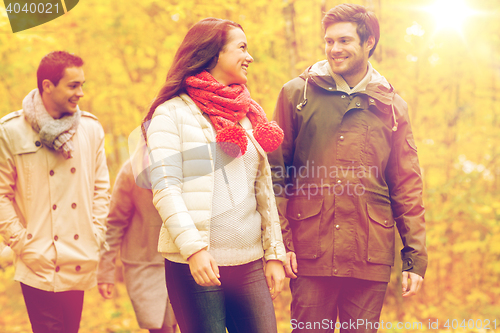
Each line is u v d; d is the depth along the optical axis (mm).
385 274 3891
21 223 4281
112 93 7844
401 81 7711
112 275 4730
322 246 3848
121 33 7766
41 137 4195
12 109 8000
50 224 4273
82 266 4367
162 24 7828
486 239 7930
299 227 3912
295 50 7664
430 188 7930
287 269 3865
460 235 8352
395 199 4031
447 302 8047
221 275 3072
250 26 7324
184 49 3158
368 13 3873
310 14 7695
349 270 3828
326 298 3900
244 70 3221
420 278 3924
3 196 4203
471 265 8578
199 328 3016
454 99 8148
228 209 3055
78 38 7906
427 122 8289
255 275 3197
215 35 3107
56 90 4234
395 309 7527
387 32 7641
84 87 7914
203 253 2848
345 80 3939
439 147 8234
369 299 3873
